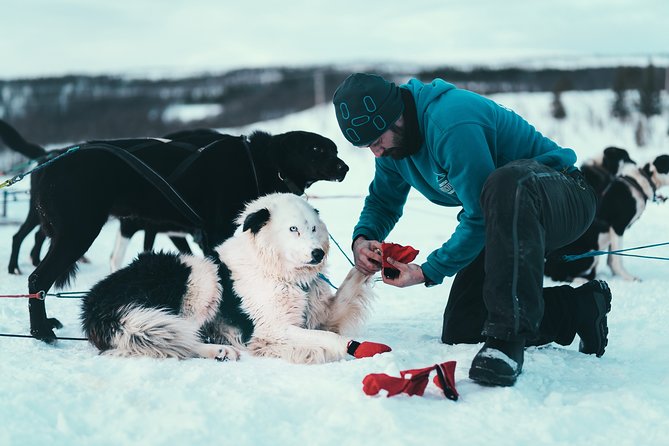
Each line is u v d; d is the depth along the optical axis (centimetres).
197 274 375
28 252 830
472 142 304
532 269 278
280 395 274
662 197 709
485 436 231
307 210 375
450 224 1052
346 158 1848
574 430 238
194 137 539
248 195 536
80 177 459
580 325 336
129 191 494
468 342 366
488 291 281
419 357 325
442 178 329
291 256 359
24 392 275
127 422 245
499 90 2712
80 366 320
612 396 267
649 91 2148
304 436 233
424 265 317
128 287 363
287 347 351
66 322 448
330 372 307
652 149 1800
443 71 3092
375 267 361
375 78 318
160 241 927
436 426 240
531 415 250
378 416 244
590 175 734
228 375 307
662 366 330
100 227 470
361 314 389
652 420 247
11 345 373
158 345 344
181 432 231
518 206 277
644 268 735
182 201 507
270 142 543
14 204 1300
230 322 377
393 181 387
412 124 326
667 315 487
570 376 301
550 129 2078
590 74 2934
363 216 391
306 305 370
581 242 689
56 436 233
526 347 350
